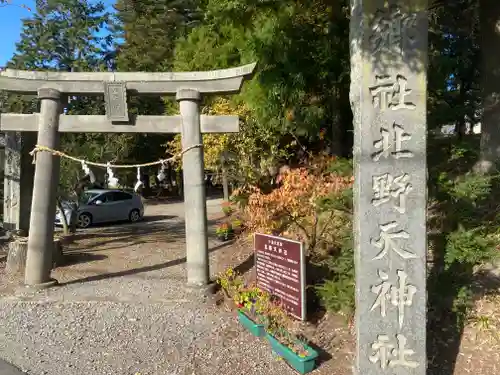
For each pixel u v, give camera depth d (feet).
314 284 17.19
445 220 13.01
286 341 13.34
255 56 23.45
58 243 25.20
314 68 23.26
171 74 19.44
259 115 25.95
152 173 96.53
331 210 16.46
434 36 22.99
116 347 13.93
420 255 10.48
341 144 27.27
